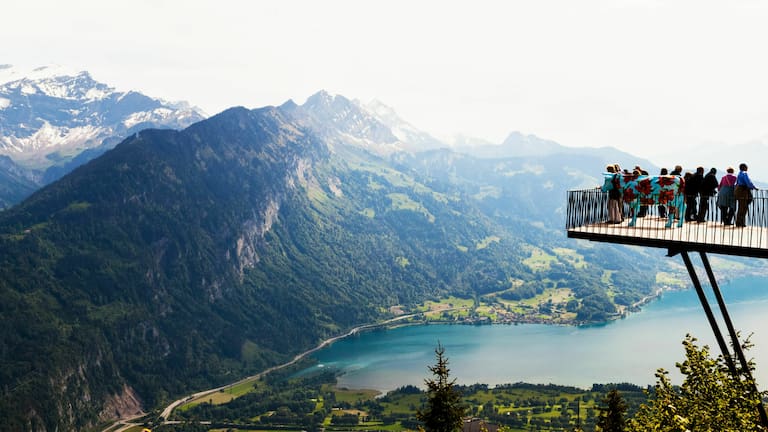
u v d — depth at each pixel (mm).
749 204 35719
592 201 39844
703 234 34938
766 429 34750
